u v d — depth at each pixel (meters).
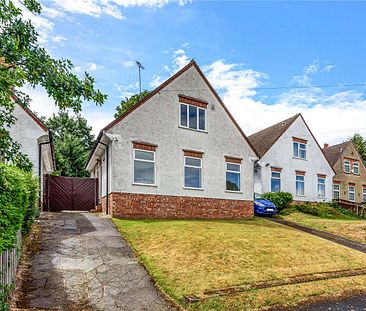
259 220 19.78
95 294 7.50
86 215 17.47
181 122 19.19
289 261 10.14
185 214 18.48
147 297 7.51
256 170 28.53
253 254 10.34
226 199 20.31
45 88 4.86
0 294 5.13
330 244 12.90
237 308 7.04
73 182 22.92
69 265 9.05
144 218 16.83
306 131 32.19
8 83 3.84
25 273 8.27
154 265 9.23
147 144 17.61
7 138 5.62
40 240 11.09
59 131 47.47
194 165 19.36
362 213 32.88
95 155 21.39
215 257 9.82
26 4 5.67
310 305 7.44
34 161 16.22
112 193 16.42
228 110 21.23
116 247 10.89
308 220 21.67
